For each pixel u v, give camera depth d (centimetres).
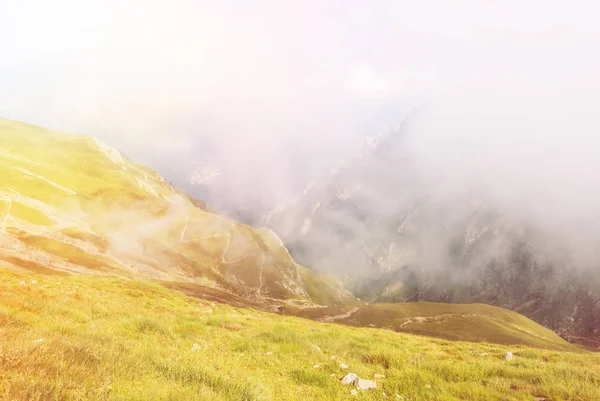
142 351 959
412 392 978
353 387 999
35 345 734
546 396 974
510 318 14362
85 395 582
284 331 1830
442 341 3034
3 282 1905
